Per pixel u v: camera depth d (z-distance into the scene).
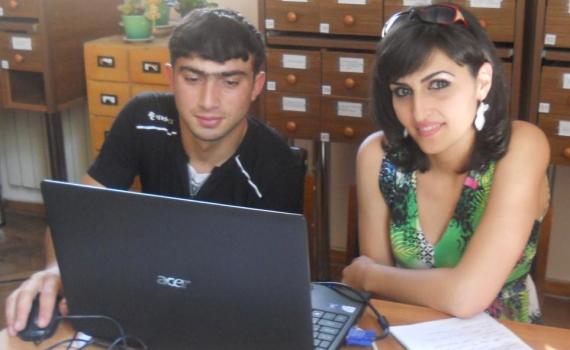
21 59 2.95
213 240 1.05
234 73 1.50
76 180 3.66
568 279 2.99
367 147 1.68
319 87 2.53
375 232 1.67
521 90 2.38
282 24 2.51
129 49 2.79
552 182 2.77
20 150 3.77
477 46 1.41
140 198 1.08
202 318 1.11
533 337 1.27
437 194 1.59
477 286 1.37
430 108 1.41
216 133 1.55
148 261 1.11
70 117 3.56
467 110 1.43
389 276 1.48
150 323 1.16
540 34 2.22
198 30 1.49
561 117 2.27
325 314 1.31
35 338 1.27
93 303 1.20
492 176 1.53
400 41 1.40
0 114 3.74
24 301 1.31
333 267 3.23
